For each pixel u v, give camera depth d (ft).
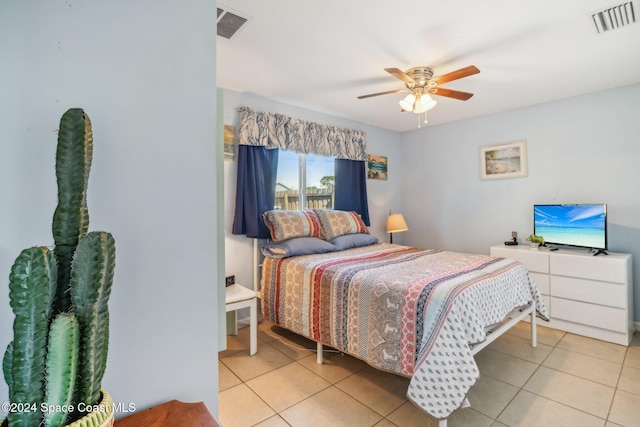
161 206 3.17
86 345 2.07
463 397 5.12
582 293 9.58
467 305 5.75
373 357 6.54
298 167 12.20
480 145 13.26
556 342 9.17
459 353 5.28
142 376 3.06
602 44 7.28
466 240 13.83
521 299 7.98
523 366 7.84
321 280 7.91
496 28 6.61
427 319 5.70
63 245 2.18
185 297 3.33
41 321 1.92
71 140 2.23
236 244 10.50
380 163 15.11
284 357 8.47
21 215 2.54
